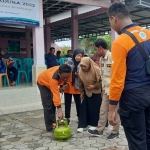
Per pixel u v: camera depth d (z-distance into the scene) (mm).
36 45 6879
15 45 13836
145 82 1972
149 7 8320
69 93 4492
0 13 6211
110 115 2023
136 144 2014
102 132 3961
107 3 8398
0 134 4281
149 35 2041
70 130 4035
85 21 11609
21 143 3781
